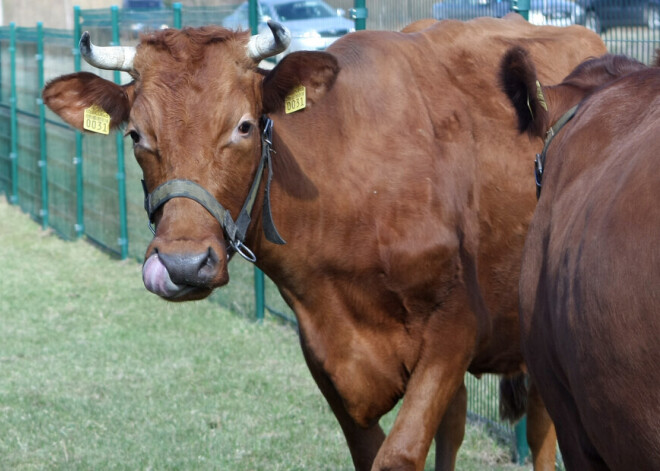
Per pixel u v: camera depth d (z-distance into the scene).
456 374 6.23
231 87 5.45
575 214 4.16
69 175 19.64
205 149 5.34
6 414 9.73
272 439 8.95
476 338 6.35
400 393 6.39
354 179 6.13
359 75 6.41
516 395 7.48
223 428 9.29
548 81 7.17
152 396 10.21
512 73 5.50
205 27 5.67
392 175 6.19
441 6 9.70
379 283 6.13
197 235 5.20
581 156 4.47
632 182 3.57
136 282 15.64
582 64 5.39
